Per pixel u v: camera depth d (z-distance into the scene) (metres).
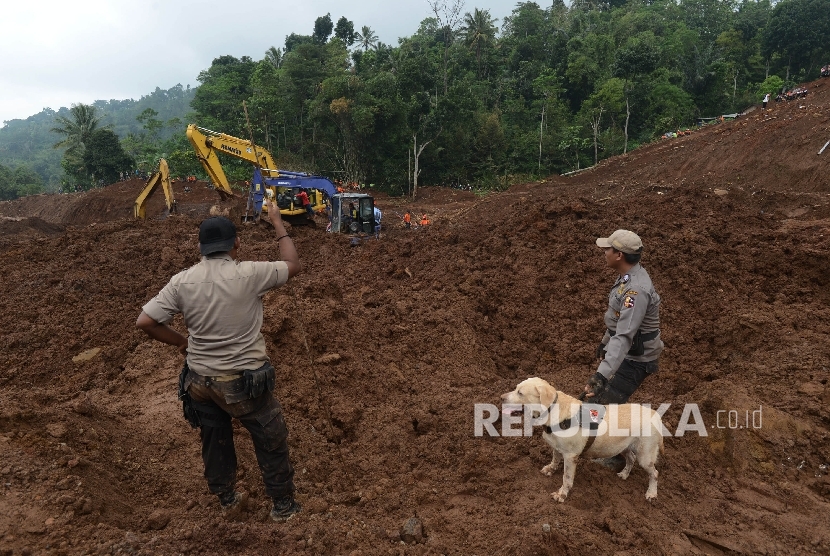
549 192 25.78
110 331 7.93
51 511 3.10
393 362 6.61
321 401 5.47
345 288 10.09
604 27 71.00
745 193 14.29
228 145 20.69
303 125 48.28
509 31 76.38
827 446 4.59
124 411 5.31
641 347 4.14
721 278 8.25
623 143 48.22
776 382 5.59
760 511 4.03
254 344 3.22
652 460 4.02
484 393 5.93
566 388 6.16
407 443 4.96
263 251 13.66
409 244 12.19
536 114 53.12
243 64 60.91
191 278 3.13
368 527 3.62
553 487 4.16
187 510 3.66
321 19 74.25
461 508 4.02
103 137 54.56
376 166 45.44
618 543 3.58
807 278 8.05
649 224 9.94
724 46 66.12
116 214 33.09
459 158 46.12
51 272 10.73
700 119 49.53
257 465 4.29
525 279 8.93
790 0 63.28
